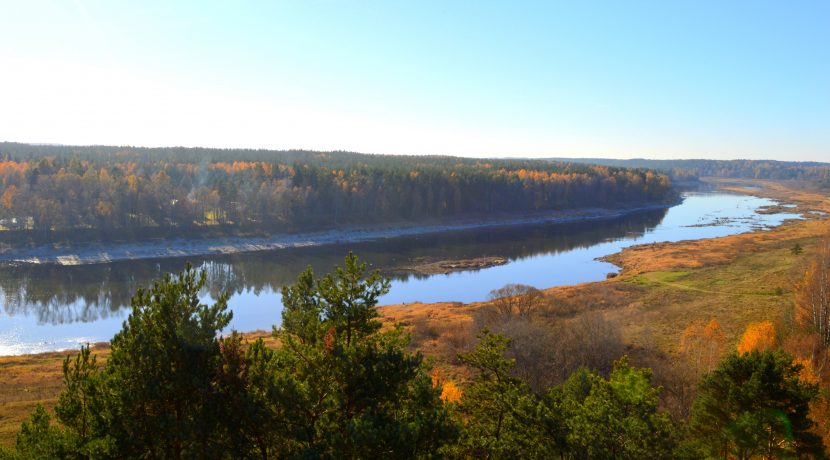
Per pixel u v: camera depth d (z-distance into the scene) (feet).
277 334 44.04
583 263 284.41
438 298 218.79
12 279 231.30
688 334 128.88
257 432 37.06
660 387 53.47
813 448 53.88
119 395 36.01
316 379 39.09
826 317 112.37
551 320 146.51
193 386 36.73
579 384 70.18
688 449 48.78
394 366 40.09
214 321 38.78
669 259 256.73
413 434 34.96
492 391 55.31
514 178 501.56
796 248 240.94
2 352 148.77
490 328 130.11
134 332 37.29
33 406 88.38
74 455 34.47
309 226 364.99
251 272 259.60
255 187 378.32
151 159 557.74
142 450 35.94
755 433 53.06
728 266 232.94
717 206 572.51
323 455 34.73
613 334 120.37
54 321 178.50
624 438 47.65
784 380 54.70
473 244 345.72
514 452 50.14
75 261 265.95
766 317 140.46
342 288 43.09
